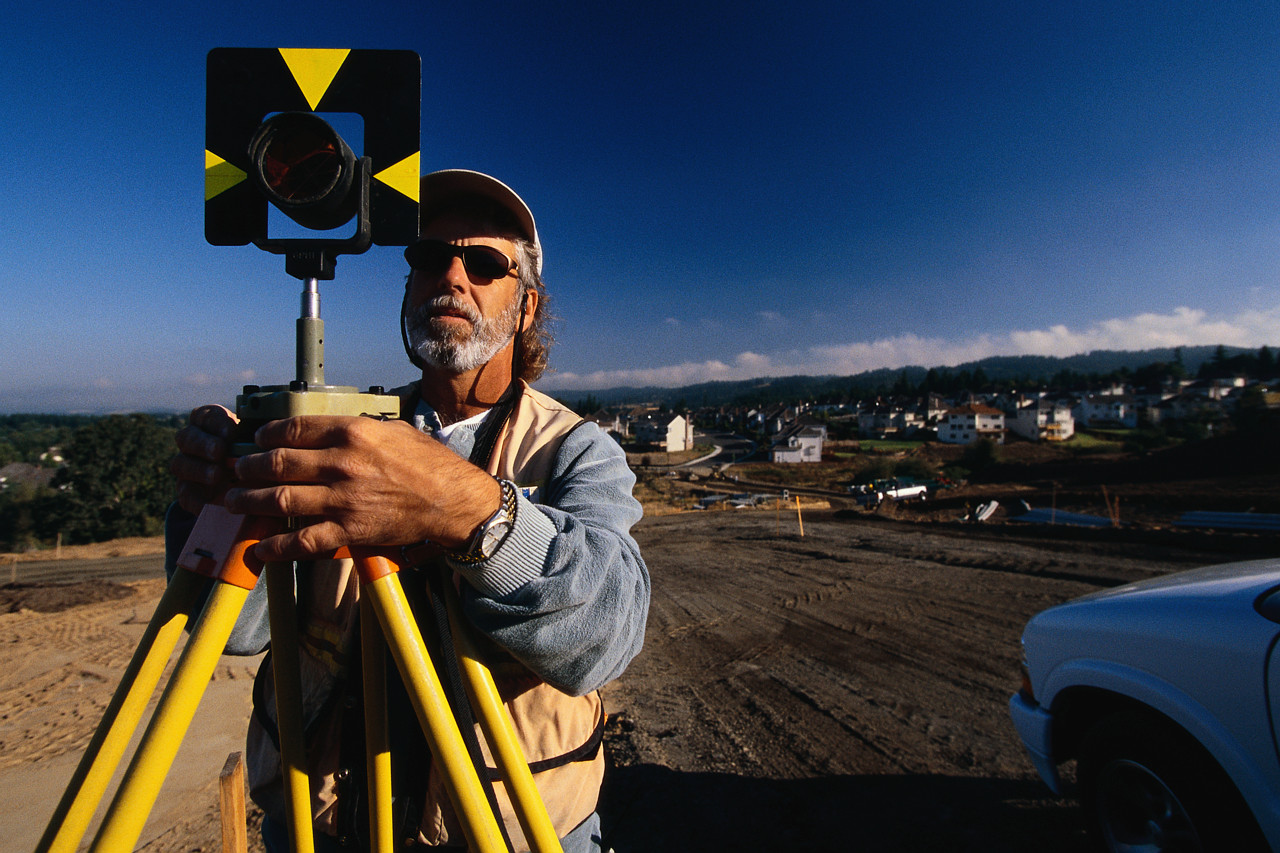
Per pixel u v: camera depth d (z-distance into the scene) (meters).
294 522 0.70
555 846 0.75
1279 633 1.98
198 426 0.71
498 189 1.33
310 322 0.75
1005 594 7.87
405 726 1.00
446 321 1.25
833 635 6.45
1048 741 2.76
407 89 0.83
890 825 3.07
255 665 5.39
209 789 3.32
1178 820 2.20
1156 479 35.06
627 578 0.91
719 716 4.46
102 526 30.77
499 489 0.75
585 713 1.09
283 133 0.76
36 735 4.15
